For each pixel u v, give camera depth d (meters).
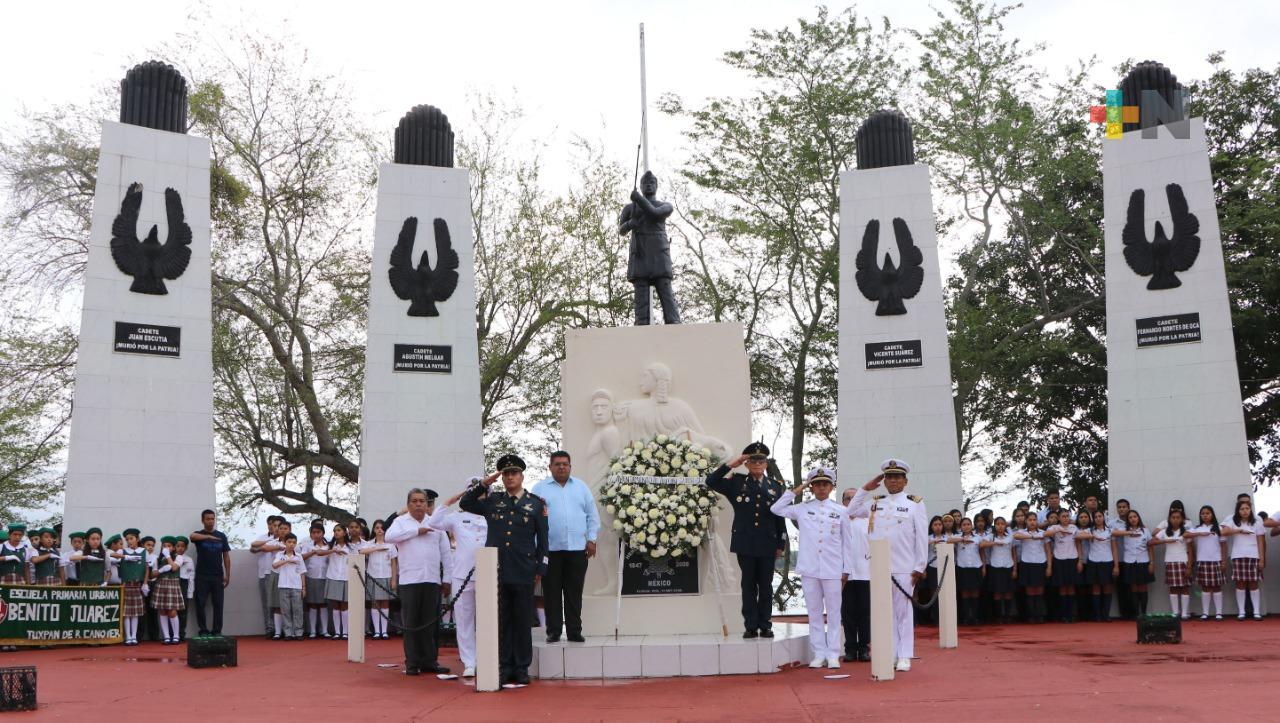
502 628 10.81
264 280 27.88
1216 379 18.81
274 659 14.15
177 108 19.22
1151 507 18.94
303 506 29.47
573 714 8.72
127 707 9.39
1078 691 9.36
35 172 25.41
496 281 28.64
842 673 11.08
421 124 21.20
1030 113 27.30
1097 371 30.02
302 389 27.61
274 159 27.89
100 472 17.72
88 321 18.00
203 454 18.48
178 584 16.78
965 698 9.14
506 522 10.82
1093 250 30.59
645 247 15.13
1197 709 8.12
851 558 11.98
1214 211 19.20
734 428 13.57
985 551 18.28
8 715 8.85
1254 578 17.31
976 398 30.61
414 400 20.22
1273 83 30.62
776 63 28.56
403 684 11.17
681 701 9.39
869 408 20.55
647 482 13.01
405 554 12.12
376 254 20.55
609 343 13.94
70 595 15.75
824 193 29.28
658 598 12.91
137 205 18.58
